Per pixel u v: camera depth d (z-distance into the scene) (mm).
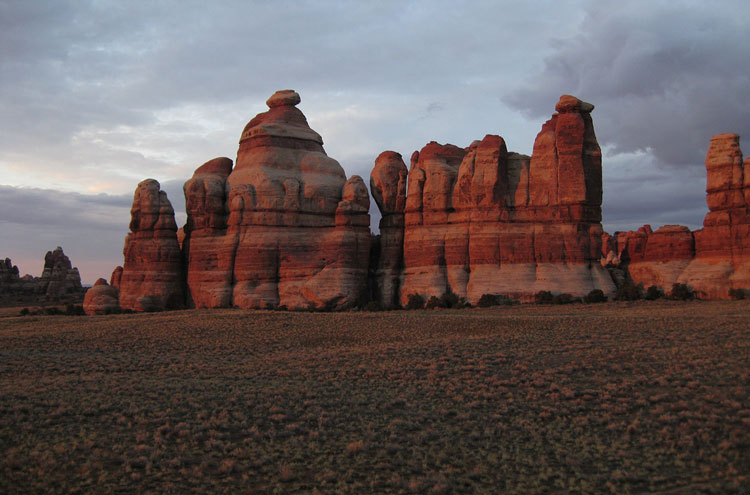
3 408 25438
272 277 80188
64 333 54719
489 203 77438
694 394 27516
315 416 26125
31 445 21562
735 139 72250
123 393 29312
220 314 64312
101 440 22312
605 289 73438
